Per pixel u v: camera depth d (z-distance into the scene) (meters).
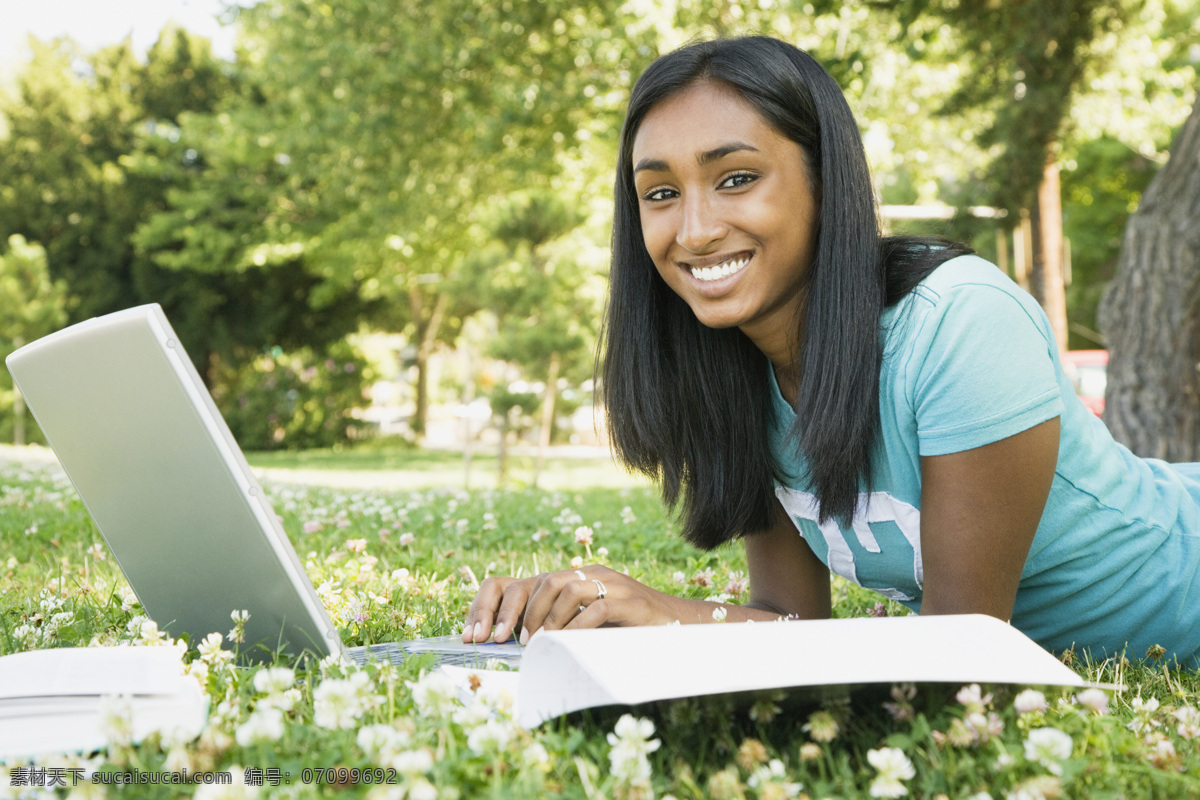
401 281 21.88
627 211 2.07
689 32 10.05
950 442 1.74
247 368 27.14
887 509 1.94
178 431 1.59
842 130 1.83
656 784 1.27
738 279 1.83
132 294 26.16
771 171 1.80
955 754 1.34
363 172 14.52
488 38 11.92
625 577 1.91
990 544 1.74
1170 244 5.93
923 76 11.91
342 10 13.42
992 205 9.57
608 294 2.17
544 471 16.66
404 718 1.40
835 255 1.82
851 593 3.13
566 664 1.37
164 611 1.99
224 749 1.30
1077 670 2.02
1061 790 1.22
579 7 11.86
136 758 1.25
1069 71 9.10
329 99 14.19
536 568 3.57
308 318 27.16
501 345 12.95
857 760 1.36
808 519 2.14
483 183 14.60
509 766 1.28
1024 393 1.72
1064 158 11.74
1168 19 11.97
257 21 17.30
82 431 1.73
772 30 9.91
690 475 2.19
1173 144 6.02
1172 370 5.95
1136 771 1.34
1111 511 2.00
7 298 20.92
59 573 3.39
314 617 1.66
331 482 12.54
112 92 26.64
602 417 2.24
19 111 26.08
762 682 1.22
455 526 4.95
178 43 26.70
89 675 1.39
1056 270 11.33
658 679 1.21
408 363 31.62
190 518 1.70
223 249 22.59
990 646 1.38
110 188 25.69
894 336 1.83
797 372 2.03
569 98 11.63
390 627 2.46
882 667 1.28
